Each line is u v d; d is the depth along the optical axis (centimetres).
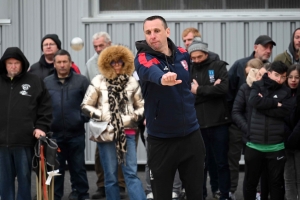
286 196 1383
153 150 1052
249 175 1338
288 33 1866
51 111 1388
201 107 1496
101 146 1384
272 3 1886
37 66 1634
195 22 1869
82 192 1526
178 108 1023
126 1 1911
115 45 1390
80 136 1511
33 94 1365
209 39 1872
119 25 1880
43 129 1364
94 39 1630
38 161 1316
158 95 1015
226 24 1869
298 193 1354
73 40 1738
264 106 1295
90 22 1878
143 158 1875
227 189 1507
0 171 1359
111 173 1376
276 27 1866
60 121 1492
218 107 1497
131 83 1389
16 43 1895
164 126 1032
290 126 1325
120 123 1361
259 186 1555
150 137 1055
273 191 1329
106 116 1367
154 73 952
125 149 1358
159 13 1897
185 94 1030
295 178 1371
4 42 1898
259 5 1886
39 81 1382
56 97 1498
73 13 1883
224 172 1505
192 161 1055
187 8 1895
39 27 1889
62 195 1516
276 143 1309
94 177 1834
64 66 1497
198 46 1482
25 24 1892
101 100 1381
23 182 1359
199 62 1490
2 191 1364
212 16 1867
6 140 1344
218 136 1497
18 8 1892
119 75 1385
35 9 1889
